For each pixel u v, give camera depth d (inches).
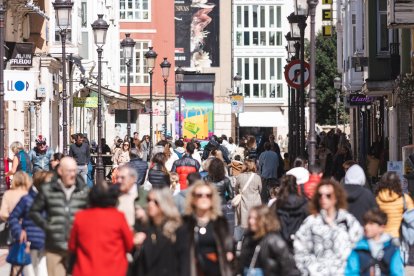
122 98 5590.6
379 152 3772.1
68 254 1143.0
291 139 3597.4
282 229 1215.6
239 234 1753.2
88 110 5064.0
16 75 2132.1
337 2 5211.6
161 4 6865.2
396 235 1314.0
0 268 1606.8
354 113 5492.1
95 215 1010.7
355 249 1037.8
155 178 1771.7
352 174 1320.1
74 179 1200.8
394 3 2496.3
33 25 3609.7
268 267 995.9
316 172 1480.1
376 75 3476.9
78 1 4101.9
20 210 1290.6
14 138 3201.3
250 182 1744.6
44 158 2539.4
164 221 969.5
